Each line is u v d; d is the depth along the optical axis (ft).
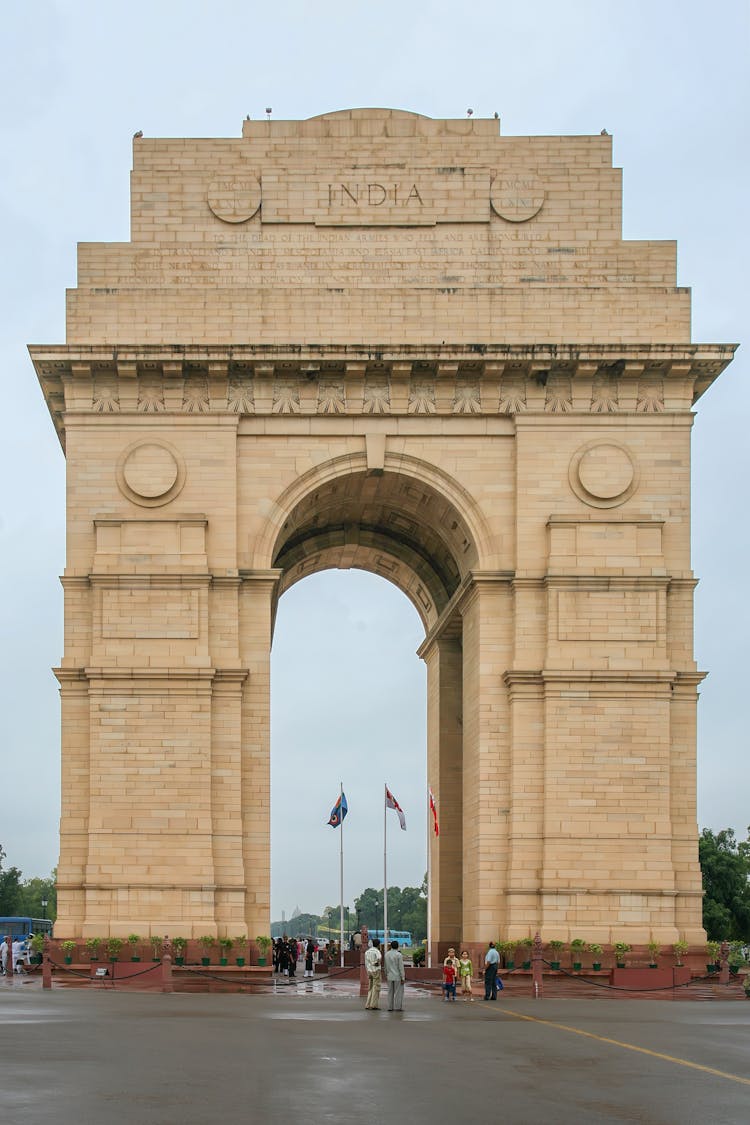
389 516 242.37
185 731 202.08
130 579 205.57
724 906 416.87
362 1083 91.66
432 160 219.61
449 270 217.15
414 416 213.46
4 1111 78.13
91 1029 122.52
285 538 223.51
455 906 247.50
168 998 166.61
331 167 219.41
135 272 215.51
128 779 200.75
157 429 211.00
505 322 213.46
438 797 251.80
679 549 210.59
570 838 201.26
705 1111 82.33
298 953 314.96
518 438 212.23
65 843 200.54
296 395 213.25
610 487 210.59
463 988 185.57
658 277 217.36
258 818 203.92
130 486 208.64
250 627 208.44
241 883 199.82
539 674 205.46
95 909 196.95
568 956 197.57
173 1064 99.04
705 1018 145.18
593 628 206.59
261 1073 95.30
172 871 198.18
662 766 203.41
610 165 219.82
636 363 211.00
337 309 212.84
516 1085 92.22
